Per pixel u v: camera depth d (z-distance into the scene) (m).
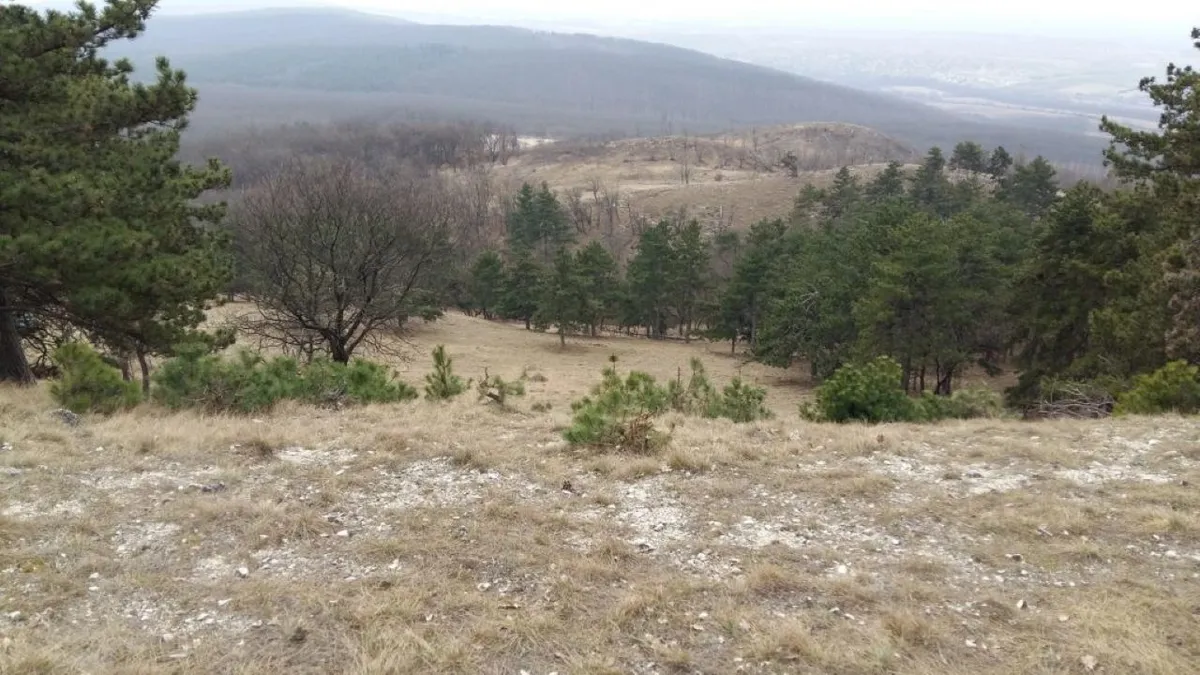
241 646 4.02
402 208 20.30
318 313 18.47
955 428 9.11
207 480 6.38
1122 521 5.91
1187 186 15.52
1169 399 10.38
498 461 7.03
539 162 154.00
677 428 8.74
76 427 7.98
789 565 5.15
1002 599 4.72
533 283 51.12
